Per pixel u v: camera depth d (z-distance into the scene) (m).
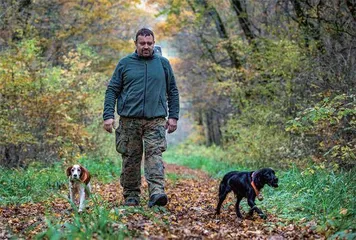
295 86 15.32
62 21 23.33
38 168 14.34
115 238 5.86
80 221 6.67
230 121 20.27
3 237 6.42
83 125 16.53
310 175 10.10
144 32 8.41
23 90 14.29
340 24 14.69
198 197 11.26
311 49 15.34
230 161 21.81
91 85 18.44
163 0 23.86
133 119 8.40
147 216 7.53
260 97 19.27
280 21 18.08
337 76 13.23
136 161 8.59
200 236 6.42
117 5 24.44
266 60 18.28
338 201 7.94
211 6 22.16
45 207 8.88
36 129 14.70
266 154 16.56
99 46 25.83
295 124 9.38
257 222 7.70
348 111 9.06
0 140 13.63
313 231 6.82
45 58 21.44
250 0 19.95
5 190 10.45
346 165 10.62
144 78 8.38
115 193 11.43
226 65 27.94
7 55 14.53
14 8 18.50
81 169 8.94
